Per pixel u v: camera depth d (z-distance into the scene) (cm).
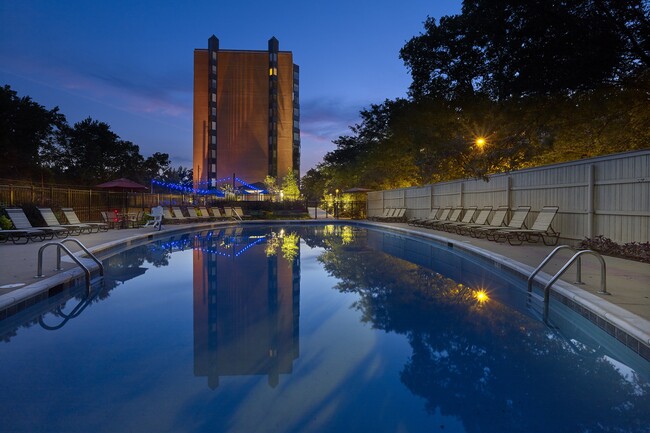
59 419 239
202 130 7281
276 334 405
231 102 7188
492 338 398
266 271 784
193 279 700
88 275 638
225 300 549
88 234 1444
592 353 360
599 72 1062
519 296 584
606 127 1315
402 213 2547
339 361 335
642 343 344
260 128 7206
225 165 7169
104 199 2188
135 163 5172
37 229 1132
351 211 3425
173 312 486
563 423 240
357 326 434
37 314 477
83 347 366
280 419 242
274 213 3512
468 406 261
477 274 763
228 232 1928
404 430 231
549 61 1103
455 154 1723
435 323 445
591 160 995
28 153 3319
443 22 1764
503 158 1390
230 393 274
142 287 633
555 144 1438
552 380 302
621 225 906
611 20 1009
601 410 257
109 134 4669
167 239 1526
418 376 306
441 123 2009
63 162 4169
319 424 235
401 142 2758
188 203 3441
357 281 688
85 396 270
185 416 243
